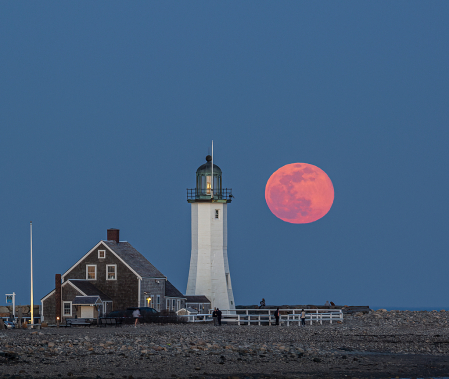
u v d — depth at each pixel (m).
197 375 128.12
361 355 156.62
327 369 137.00
